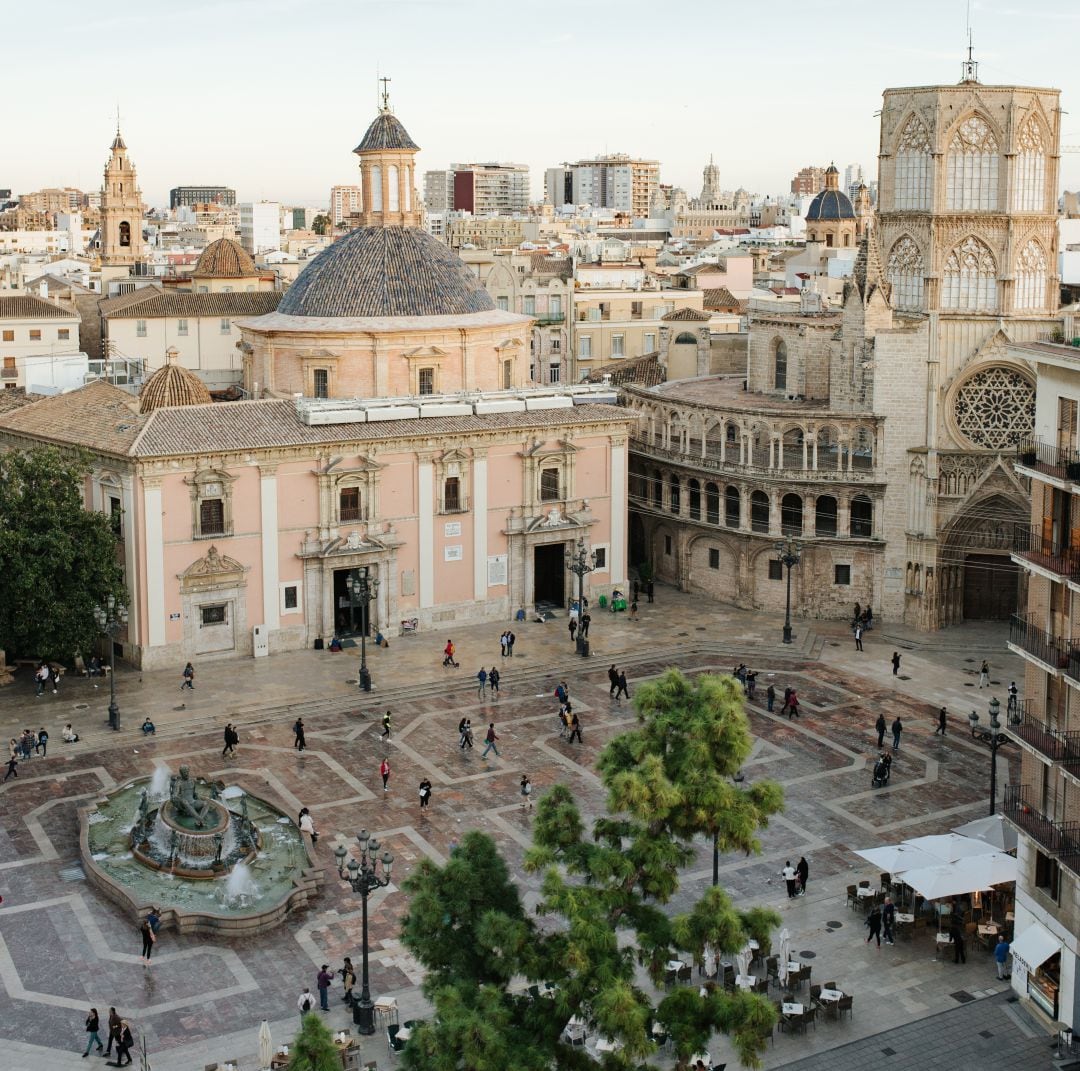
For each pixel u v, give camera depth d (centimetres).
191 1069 4600
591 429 9756
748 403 10719
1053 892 4916
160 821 6100
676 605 10144
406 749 7338
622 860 4066
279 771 7025
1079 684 4653
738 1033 3816
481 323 10319
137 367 12781
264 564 8731
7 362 14262
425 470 9188
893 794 6800
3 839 6259
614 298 16538
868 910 5634
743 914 4134
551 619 9706
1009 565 9631
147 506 8312
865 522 10019
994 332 9269
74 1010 4928
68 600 7825
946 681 8531
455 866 4106
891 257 10169
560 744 7431
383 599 9156
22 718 7681
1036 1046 4759
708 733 4241
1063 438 4872
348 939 5462
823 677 8594
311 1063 3634
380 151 10388
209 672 8456
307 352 10050
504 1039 3688
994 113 9706
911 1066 4650
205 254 16462
